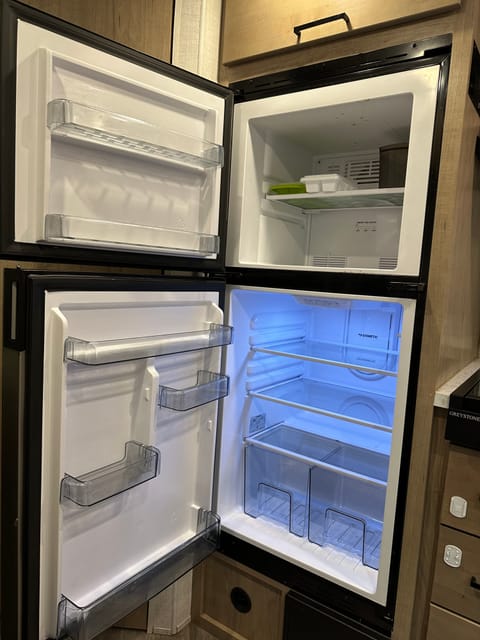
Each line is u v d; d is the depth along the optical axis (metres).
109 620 0.93
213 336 1.10
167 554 1.11
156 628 1.50
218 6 1.33
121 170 0.96
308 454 1.50
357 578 1.20
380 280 1.09
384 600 1.12
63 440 0.81
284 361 1.67
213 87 1.10
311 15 1.17
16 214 0.78
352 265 1.48
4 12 0.73
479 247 1.39
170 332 1.07
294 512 1.47
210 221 1.14
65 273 0.83
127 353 0.89
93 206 0.92
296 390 1.74
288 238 1.51
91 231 0.88
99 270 1.25
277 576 1.31
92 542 0.96
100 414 0.93
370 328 1.63
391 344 1.58
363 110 1.18
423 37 1.02
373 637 1.13
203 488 1.23
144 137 0.92
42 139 0.78
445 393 1.01
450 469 1.02
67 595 0.91
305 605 1.23
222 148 1.08
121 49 0.91
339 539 1.36
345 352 1.68
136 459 0.98
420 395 1.05
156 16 1.35
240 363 1.45
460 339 1.24
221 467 1.42
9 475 0.80
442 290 1.01
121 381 0.97
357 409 1.62
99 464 0.94
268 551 1.33
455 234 1.02
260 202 1.38
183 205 1.10
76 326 0.87
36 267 1.16
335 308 1.62
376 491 1.33
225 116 1.14
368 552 1.30
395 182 1.25
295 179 1.53
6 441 0.80
